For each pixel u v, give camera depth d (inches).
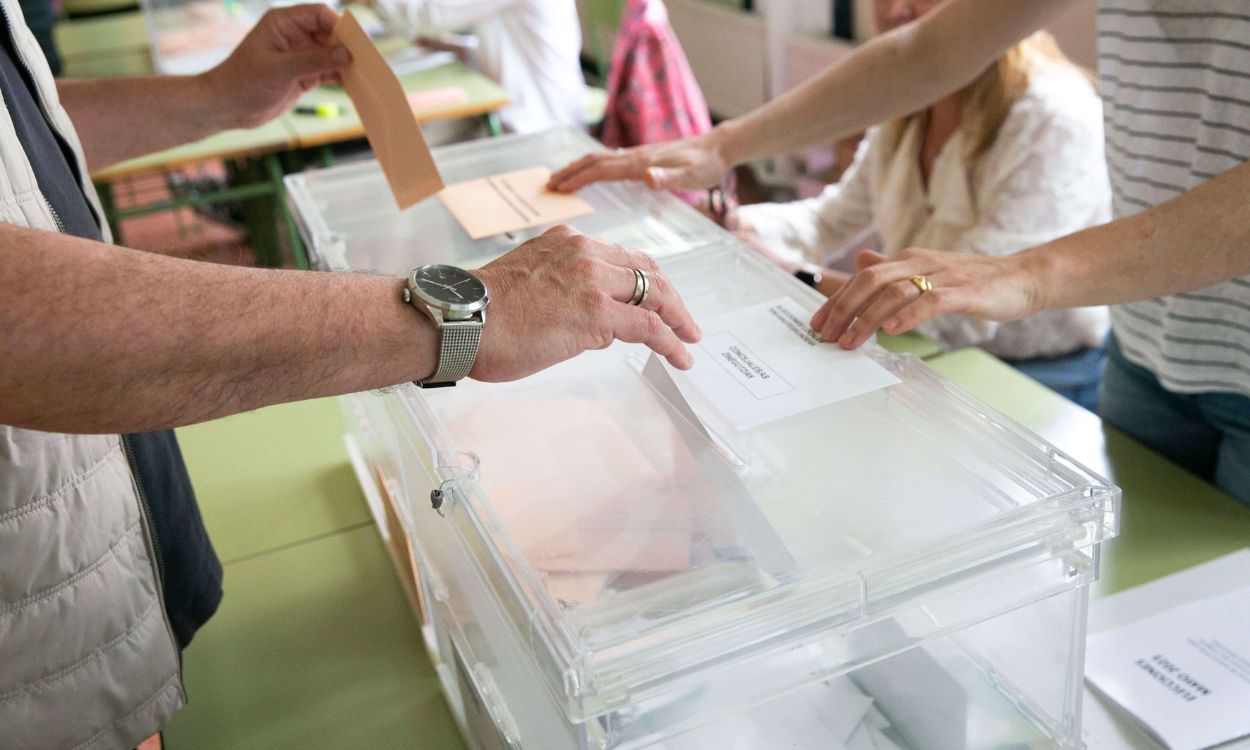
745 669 25.4
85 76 122.9
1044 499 27.6
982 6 47.8
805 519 28.2
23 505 31.9
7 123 31.3
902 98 50.9
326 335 26.9
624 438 32.2
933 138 72.9
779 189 149.6
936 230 73.5
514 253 31.2
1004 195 68.2
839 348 35.7
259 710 38.8
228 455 54.5
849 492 29.1
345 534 48.2
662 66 98.7
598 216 47.3
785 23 157.8
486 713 31.8
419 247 45.3
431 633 40.1
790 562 26.5
